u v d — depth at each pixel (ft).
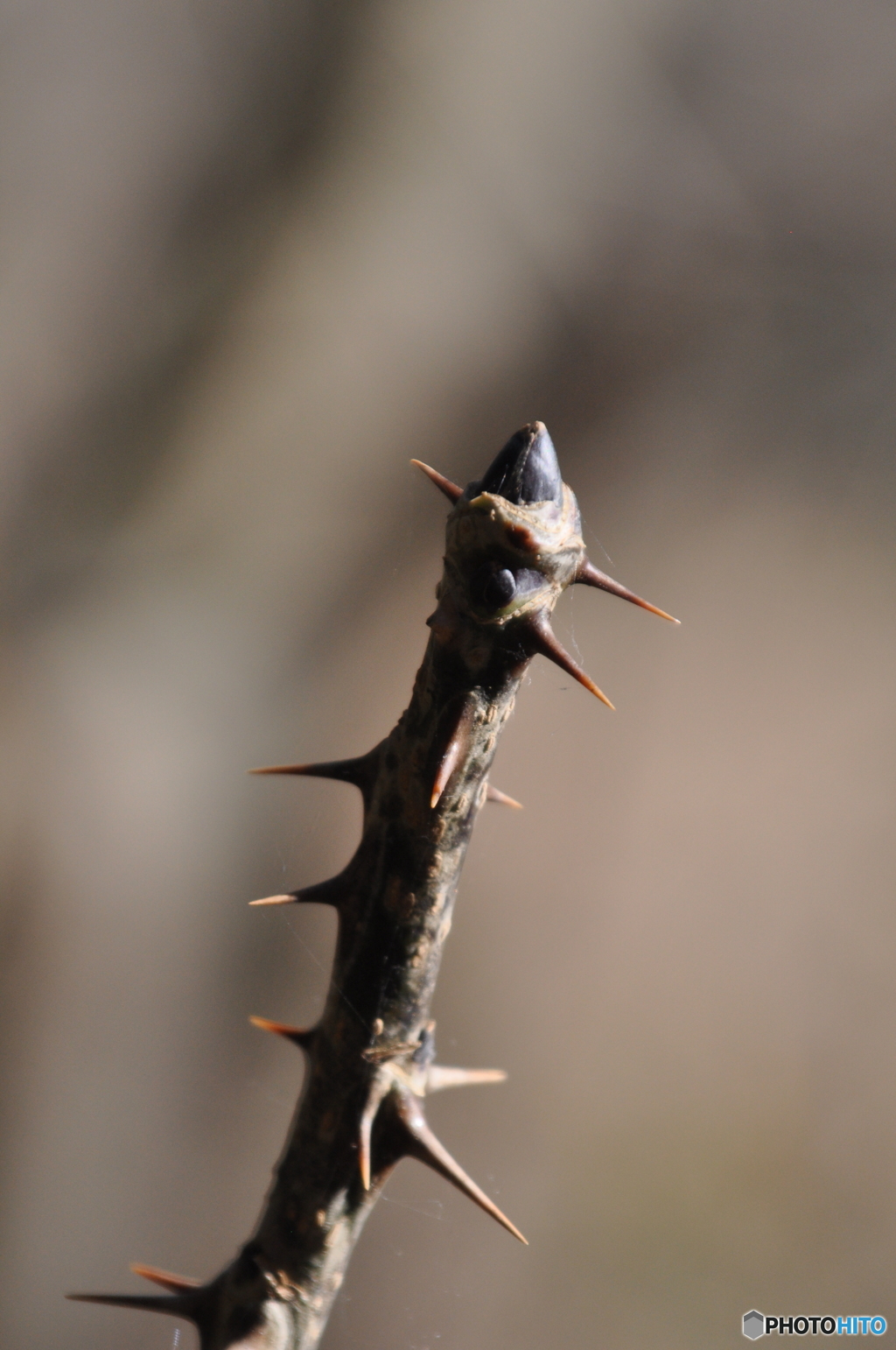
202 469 5.66
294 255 5.59
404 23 5.55
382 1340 5.83
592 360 6.35
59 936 5.58
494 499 2.53
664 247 6.30
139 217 5.42
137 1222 5.87
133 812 5.69
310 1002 6.18
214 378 5.56
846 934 6.43
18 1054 5.52
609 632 6.75
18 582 5.41
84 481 5.48
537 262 6.08
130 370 5.45
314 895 2.58
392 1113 2.60
